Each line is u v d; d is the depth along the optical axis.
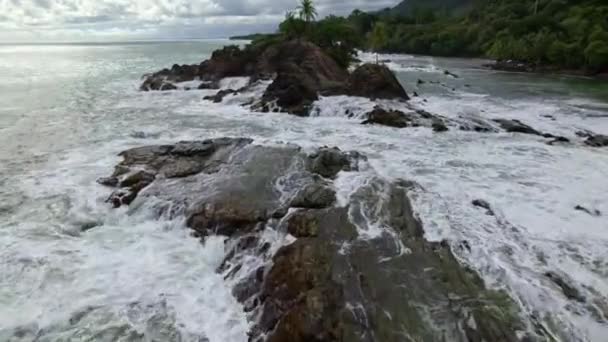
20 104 31.30
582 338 7.74
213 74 45.09
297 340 7.51
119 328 8.23
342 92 32.16
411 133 22.97
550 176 16.16
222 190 13.53
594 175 16.28
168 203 12.88
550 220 12.34
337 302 8.24
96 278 9.76
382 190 13.45
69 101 33.06
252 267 10.11
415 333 7.58
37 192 14.30
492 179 15.77
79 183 15.05
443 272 9.36
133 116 27.52
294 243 10.34
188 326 8.38
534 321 8.03
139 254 10.88
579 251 10.66
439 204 12.98
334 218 11.52
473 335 7.55
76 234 11.78
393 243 10.46
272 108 29.22
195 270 10.30
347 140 21.45
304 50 41.66
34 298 9.02
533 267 9.88
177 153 17.25
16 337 7.93
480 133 23.11
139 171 15.41
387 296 8.49
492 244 10.80
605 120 26.42
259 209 12.20
